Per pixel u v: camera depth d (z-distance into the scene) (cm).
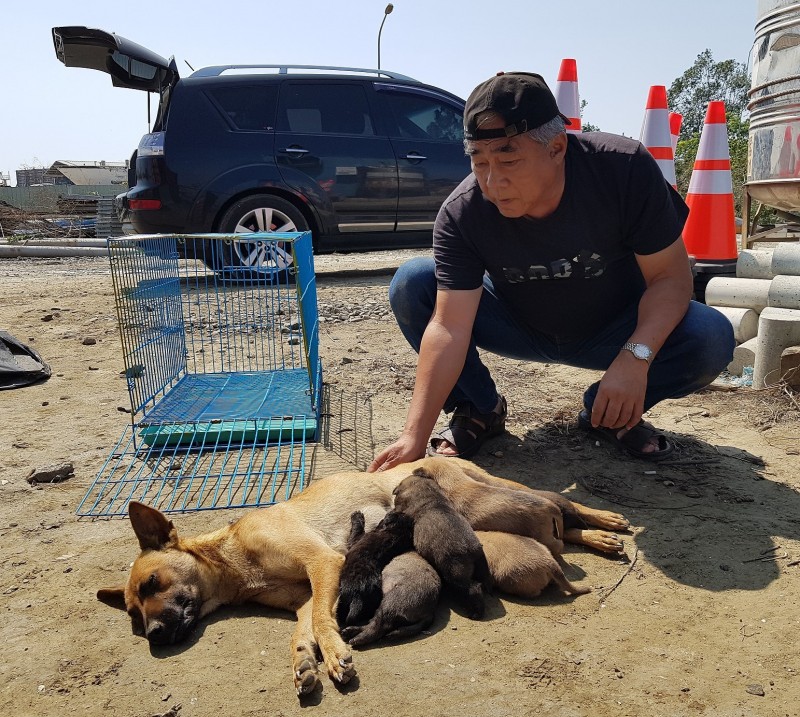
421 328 174
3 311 333
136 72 370
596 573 119
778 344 196
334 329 294
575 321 158
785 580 114
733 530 130
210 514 143
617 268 148
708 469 156
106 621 111
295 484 155
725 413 188
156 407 194
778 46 251
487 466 162
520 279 149
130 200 359
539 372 236
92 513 144
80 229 802
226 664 100
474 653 98
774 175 260
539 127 119
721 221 253
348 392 216
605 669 94
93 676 98
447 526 111
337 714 88
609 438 172
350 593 108
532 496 122
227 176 356
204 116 354
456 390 169
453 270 145
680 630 102
